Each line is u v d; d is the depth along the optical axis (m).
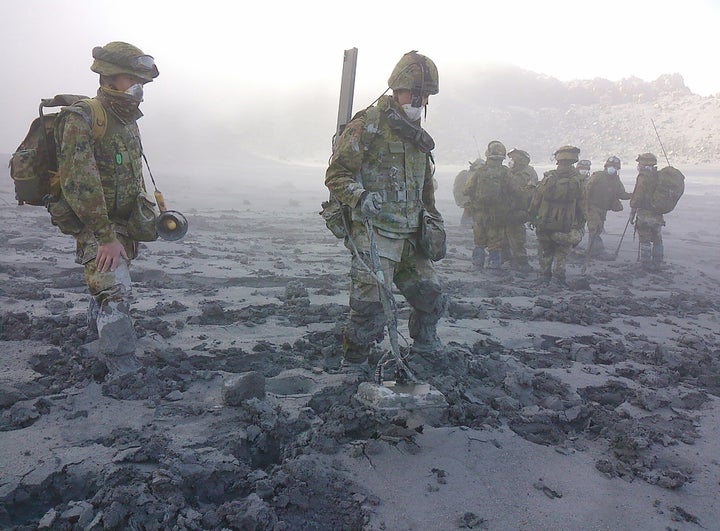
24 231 12.63
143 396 4.46
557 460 4.03
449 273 10.92
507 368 5.44
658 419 4.74
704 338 7.34
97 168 4.55
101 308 4.70
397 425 4.25
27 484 3.34
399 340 6.03
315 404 4.58
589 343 6.74
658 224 12.52
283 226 16.94
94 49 4.59
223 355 5.35
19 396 4.34
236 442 3.88
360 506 3.40
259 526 3.12
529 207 10.49
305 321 6.59
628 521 3.43
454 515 3.38
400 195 4.73
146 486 3.34
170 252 10.95
